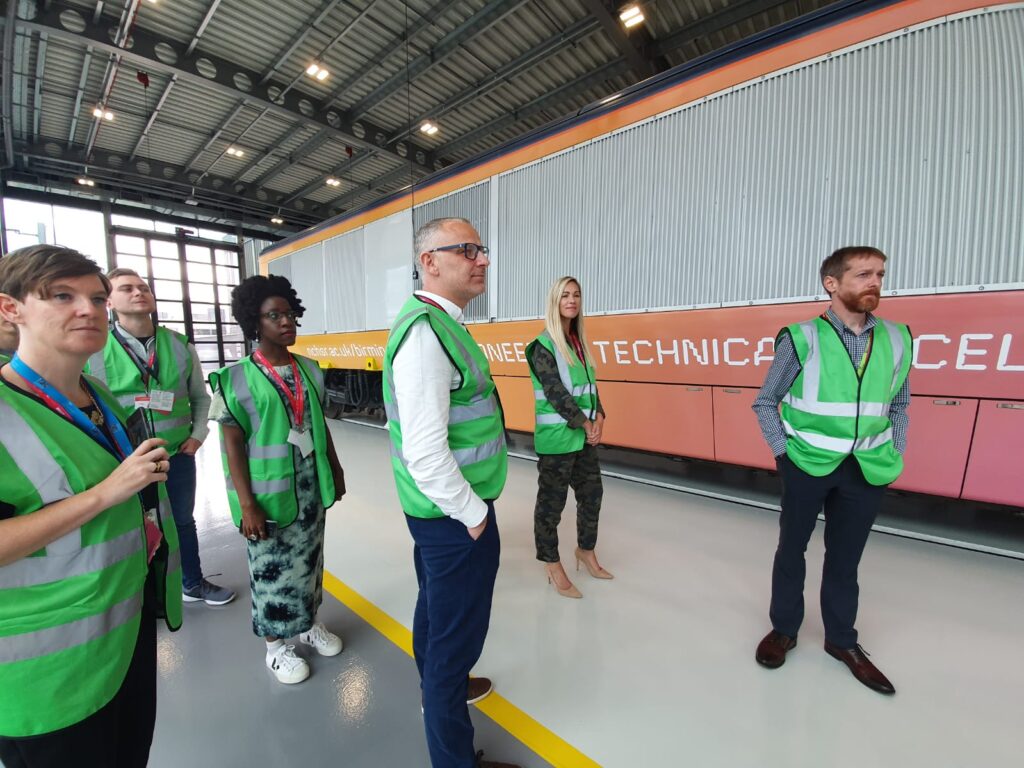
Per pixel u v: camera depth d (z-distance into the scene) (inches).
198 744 55.0
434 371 39.4
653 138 120.8
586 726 56.6
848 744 53.3
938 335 87.6
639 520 120.5
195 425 86.4
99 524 31.3
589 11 213.8
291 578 64.1
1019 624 75.2
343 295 252.4
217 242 547.5
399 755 53.0
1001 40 80.0
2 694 28.4
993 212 81.2
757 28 226.5
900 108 88.2
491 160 162.2
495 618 79.2
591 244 135.3
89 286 31.7
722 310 111.2
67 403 32.7
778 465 64.3
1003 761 50.9
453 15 221.3
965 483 88.6
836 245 95.7
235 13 221.8
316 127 321.4
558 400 79.7
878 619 76.8
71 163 363.6
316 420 64.9
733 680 63.8
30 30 225.8
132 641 33.9
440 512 41.8
